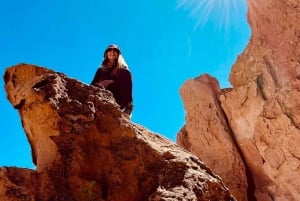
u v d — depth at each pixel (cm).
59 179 342
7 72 413
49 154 359
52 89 371
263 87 1341
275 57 1341
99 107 396
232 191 1319
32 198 316
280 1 1391
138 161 382
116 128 393
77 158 357
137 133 403
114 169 374
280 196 1234
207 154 1431
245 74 1466
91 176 362
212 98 1492
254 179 1349
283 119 1220
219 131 1421
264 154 1283
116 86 530
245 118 1377
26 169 332
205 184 374
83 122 373
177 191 350
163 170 378
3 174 319
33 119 374
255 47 1472
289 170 1202
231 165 1368
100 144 382
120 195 362
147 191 369
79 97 391
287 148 1206
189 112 1543
